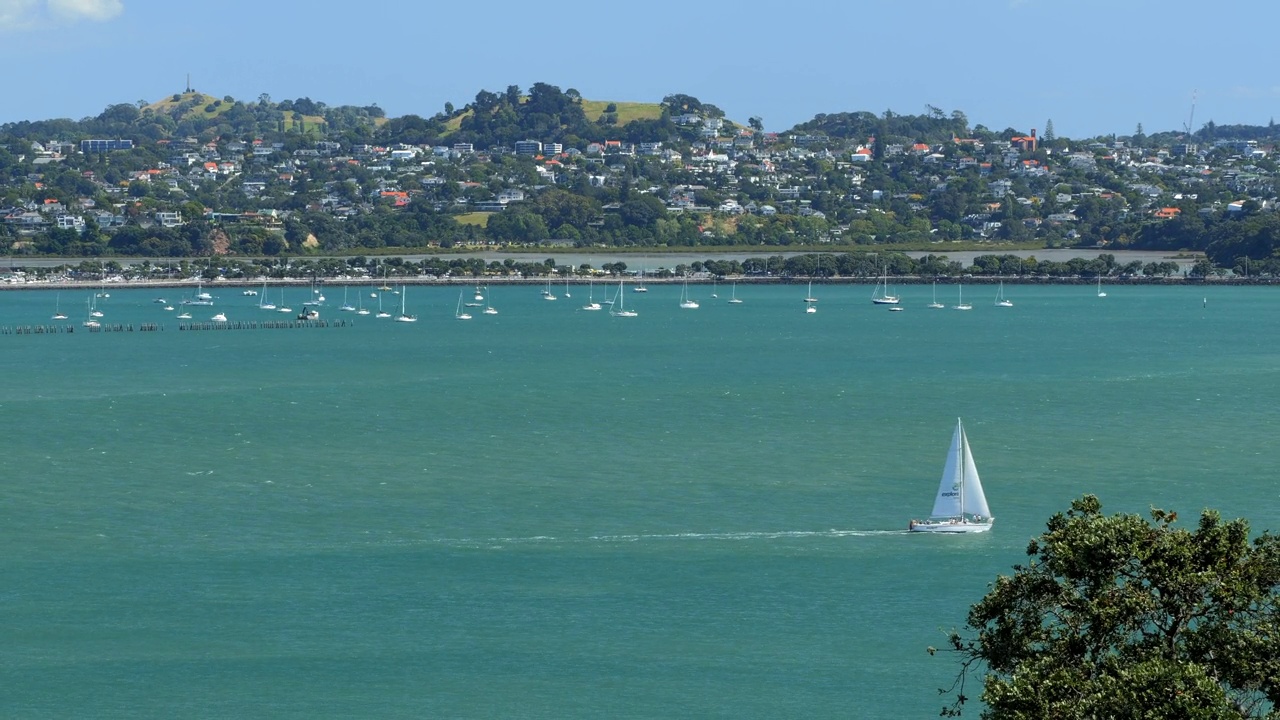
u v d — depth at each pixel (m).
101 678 140.25
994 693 81.38
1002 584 89.19
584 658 144.50
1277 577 86.06
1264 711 100.06
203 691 137.12
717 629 152.38
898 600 160.75
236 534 190.12
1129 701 77.31
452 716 131.50
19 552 181.75
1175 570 83.88
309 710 132.88
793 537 186.12
